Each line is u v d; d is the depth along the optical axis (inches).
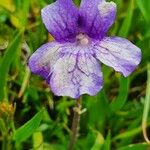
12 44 2.3
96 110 2.6
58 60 1.9
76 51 1.9
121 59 1.9
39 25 2.6
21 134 2.3
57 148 2.6
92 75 1.9
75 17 2.0
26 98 2.6
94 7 2.0
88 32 2.0
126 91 2.5
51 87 1.8
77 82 1.9
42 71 1.9
